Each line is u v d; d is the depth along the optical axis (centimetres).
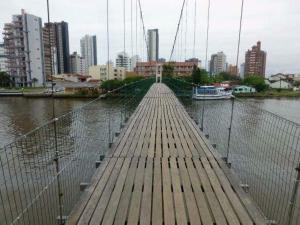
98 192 262
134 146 410
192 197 254
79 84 3481
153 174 304
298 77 6344
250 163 584
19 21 4075
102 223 215
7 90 3741
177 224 215
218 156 365
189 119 627
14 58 4262
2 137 1436
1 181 427
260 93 3156
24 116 2033
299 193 489
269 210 492
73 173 498
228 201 247
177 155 369
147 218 221
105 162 342
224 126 748
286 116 1738
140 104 879
